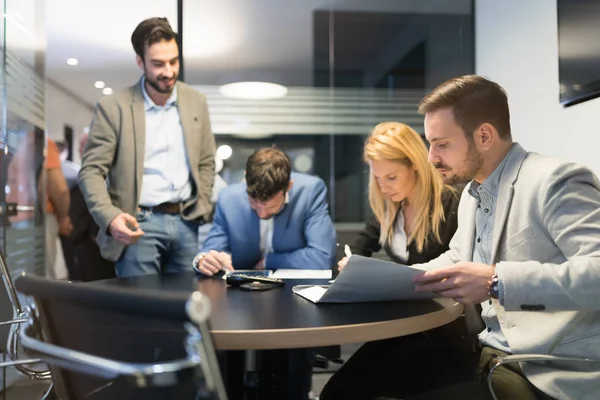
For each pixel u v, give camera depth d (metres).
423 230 1.92
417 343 1.56
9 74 2.77
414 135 1.95
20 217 2.90
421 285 1.14
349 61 3.72
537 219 1.21
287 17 3.67
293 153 3.67
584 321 1.14
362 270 1.13
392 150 1.90
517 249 1.22
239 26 3.62
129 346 0.73
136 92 2.89
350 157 3.70
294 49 3.68
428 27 3.81
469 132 1.29
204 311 0.63
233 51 3.62
